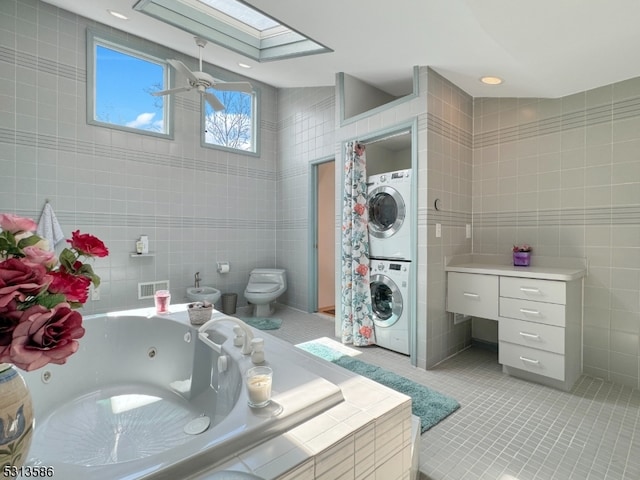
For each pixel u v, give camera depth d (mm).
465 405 2098
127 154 3668
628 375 2346
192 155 4125
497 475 1502
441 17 1853
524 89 2641
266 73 3936
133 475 812
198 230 4180
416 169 2689
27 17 3107
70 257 839
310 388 1247
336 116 3363
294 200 4613
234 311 4320
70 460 1533
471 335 3215
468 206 3104
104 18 3316
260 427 1005
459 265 2924
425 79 2607
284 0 1870
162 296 2426
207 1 2967
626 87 2352
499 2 1523
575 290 2373
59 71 3266
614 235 2402
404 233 2908
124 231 3648
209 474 867
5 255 744
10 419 771
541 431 1824
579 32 1747
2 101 3004
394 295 2971
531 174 2809
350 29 2170
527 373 2449
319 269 4711
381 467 1155
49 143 3225
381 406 1201
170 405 2004
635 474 1502
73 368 2053
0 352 642
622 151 2371
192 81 2979
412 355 2725
